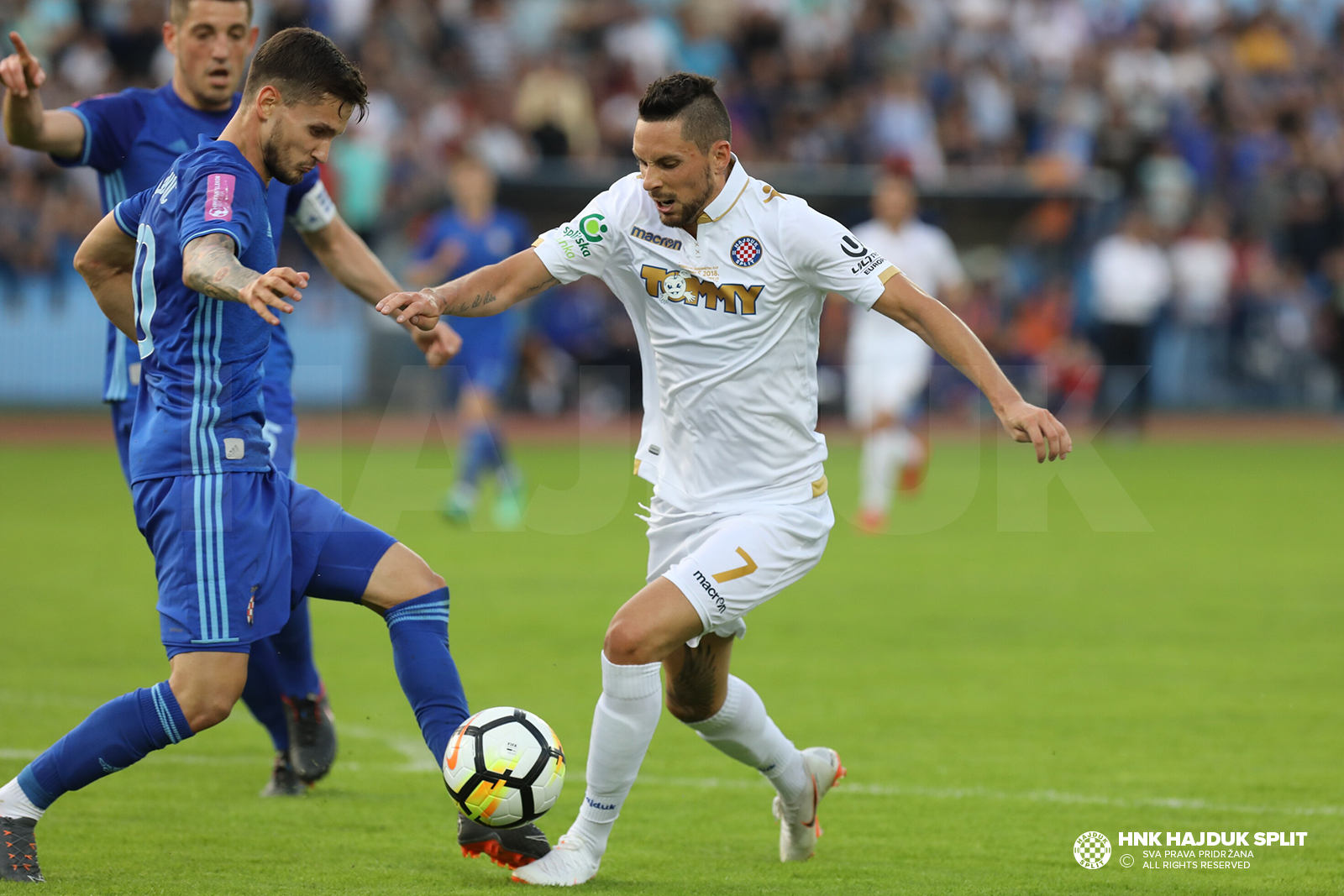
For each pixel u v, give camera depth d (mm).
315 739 18969
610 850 17297
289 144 15344
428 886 15461
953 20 91062
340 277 20969
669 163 15461
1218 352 80875
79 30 75938
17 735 21625
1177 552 41438
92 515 45031
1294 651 28719
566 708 23859
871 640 29609
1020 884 15977
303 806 18734
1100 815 18625
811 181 74375
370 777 20281
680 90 15461
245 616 15234
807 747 21875
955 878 16188
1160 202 80188
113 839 17078
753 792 19953
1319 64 96938
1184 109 88438
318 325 68938
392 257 70312
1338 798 19391
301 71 15203
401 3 81812
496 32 83625
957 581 36625
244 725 23328
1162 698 24938
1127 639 29766
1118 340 71500
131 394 19266
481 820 15281
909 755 21469
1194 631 30547
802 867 16609
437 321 15781
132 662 26469
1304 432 76688
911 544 43000
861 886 15883
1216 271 79625
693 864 16719
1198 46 94438
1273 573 37875
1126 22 95500
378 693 25016
